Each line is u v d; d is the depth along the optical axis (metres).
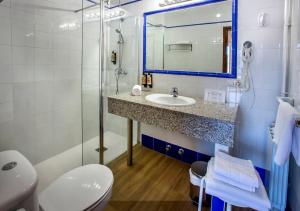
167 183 1.83
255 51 1.63
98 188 1.19
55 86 2.10
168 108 1.55
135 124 2.55
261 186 1.10
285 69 1.43
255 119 1.71
